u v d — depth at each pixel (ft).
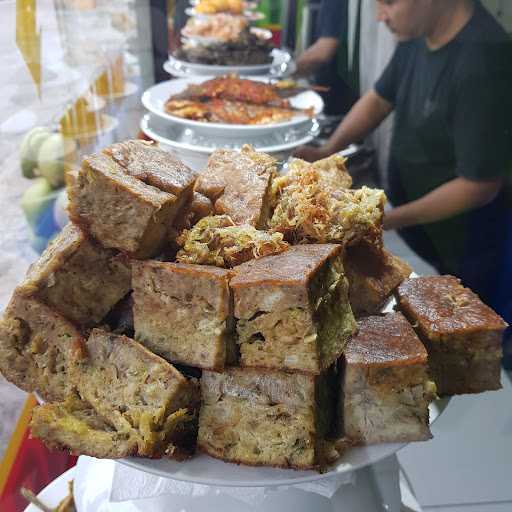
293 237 3.13
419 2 3.67
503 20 3.67
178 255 2.79
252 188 3.20
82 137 4.29
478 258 3.95
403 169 4.17
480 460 2.86
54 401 2.90
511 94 3.75
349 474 2.87
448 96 3.85
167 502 2.89
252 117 4.43
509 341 3.38
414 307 3.10
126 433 2.60
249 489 2.86
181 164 3.00
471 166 3.85
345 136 4.26
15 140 4.11
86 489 3.21
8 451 3.43
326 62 4.59
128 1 4.67
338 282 2.74
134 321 2.79
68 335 2.82
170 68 5.10
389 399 2.63
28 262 3.80
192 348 2.66
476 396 3.18
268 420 2.59
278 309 2.50
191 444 2.70
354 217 3.14
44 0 4.13
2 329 2.88
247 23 5.19
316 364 2.52
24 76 4.11
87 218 2.74
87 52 4.42
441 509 2.77
